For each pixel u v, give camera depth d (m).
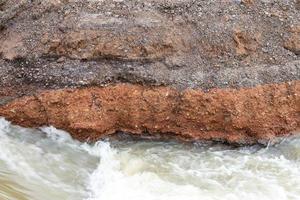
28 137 9.54
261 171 8.98
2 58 10.38
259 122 9.61
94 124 9.48
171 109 9.59
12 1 11.45
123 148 9.51
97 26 10.19
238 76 9.89
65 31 10.22
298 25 10.62
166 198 8.23
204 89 9.66
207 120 9.59
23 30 10.64
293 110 9.76
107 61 9.97
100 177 8.74
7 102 9.75
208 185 8.59
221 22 10.50
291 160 9.33
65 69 9.91
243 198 8.28
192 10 10.64
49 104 9.56
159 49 10.03
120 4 10.70
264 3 10.97
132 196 8.27
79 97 9.58
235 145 9.66
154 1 10.75
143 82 9.66
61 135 9.58
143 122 9.61
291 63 10.20
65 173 8.84
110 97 9.59
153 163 9.13
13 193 7.96
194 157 9.36
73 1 10.88
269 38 10.50
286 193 8.41
